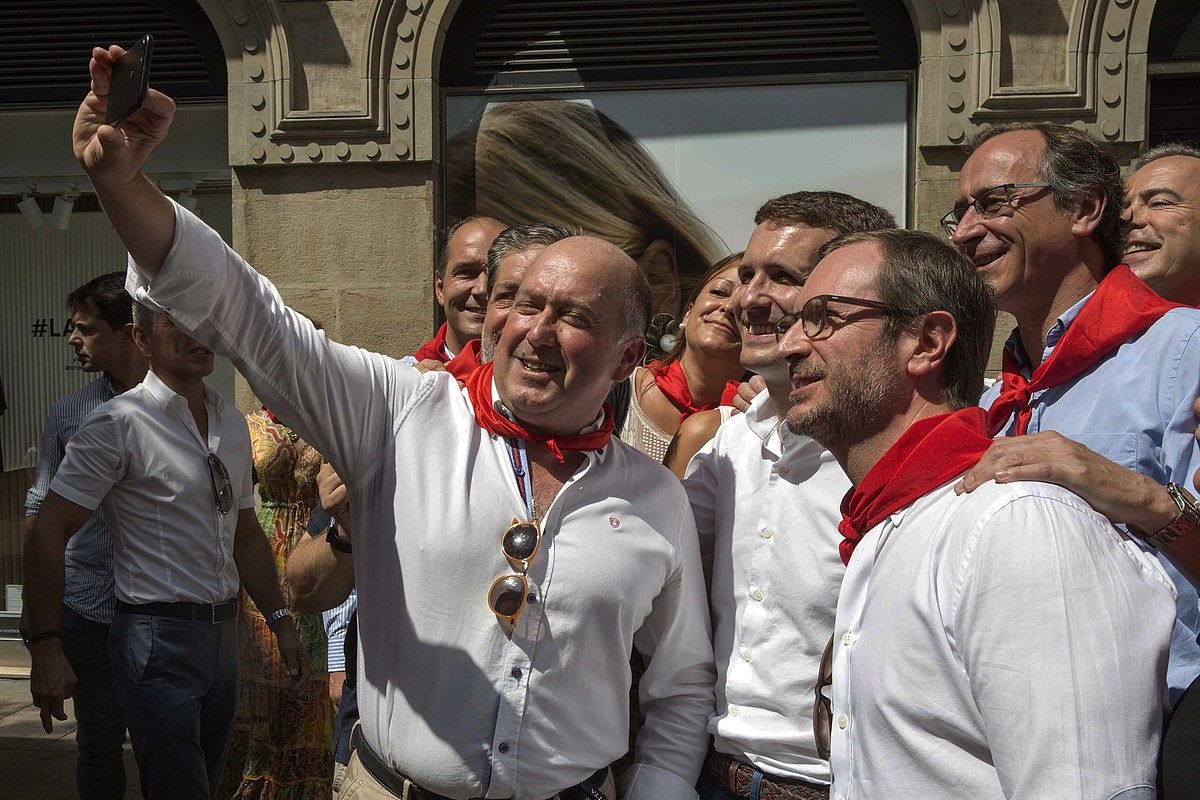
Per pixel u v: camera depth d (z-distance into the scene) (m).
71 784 4.72
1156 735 1.28
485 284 3.25
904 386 1.59
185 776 3.41
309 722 4.08
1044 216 2.25
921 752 1.38
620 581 1.98
